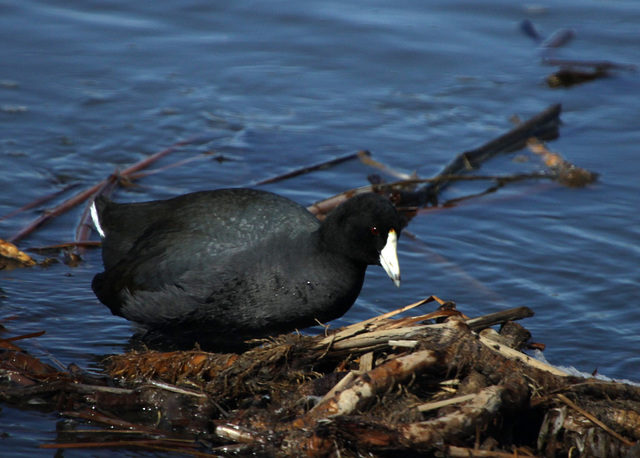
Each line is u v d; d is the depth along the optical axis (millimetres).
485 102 17375
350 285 9617
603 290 11164
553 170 14797
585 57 18703
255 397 8500
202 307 9656
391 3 20969
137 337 10078
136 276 9914
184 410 8266
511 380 8023
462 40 19469
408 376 7988
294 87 17594
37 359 8930
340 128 16266
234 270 9523
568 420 8023
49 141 15102
